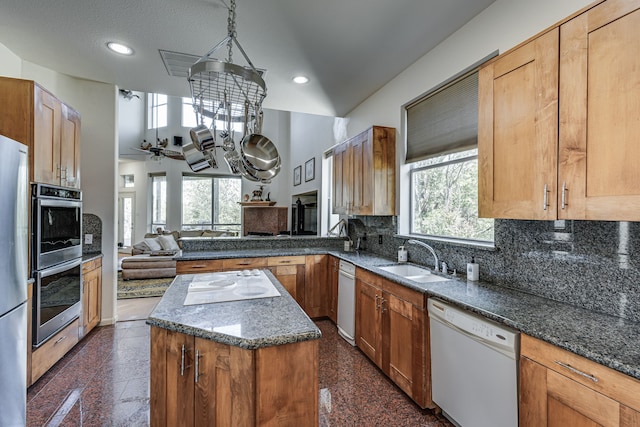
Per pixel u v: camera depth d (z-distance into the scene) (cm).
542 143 136
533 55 141
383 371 232
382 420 184
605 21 112
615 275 136
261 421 111
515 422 130
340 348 285
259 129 208
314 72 298
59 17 216
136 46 254
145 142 790
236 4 200
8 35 238
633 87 104
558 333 117
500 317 137
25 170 165
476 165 232
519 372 129
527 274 177
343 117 437
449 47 239
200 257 312
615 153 109
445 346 172
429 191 283
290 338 114
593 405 100
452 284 198
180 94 364
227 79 211
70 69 299
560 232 159
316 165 556
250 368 110
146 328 329
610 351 101
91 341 295
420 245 273
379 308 239
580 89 120
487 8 206
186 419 124
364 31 231
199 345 122
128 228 948
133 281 556
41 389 214
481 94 172
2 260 145
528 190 143
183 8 205
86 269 297
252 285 185
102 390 213
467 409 157
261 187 861
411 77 284
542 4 171
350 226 414
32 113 219
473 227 234
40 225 220
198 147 224
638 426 88
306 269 350
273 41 245
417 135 284
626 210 106
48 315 229
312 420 118
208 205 918
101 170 337
